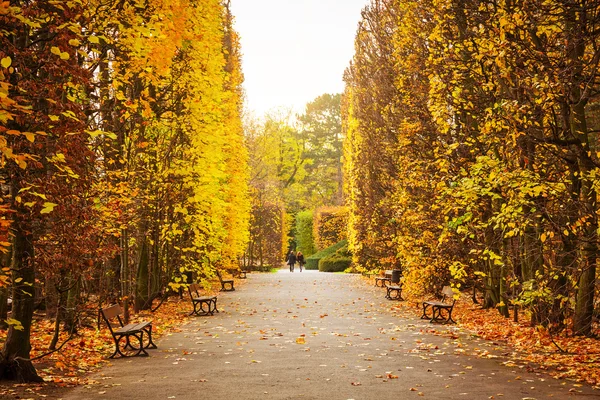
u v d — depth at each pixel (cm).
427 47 1795
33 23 612
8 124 720
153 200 1711
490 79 1275
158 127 1706
